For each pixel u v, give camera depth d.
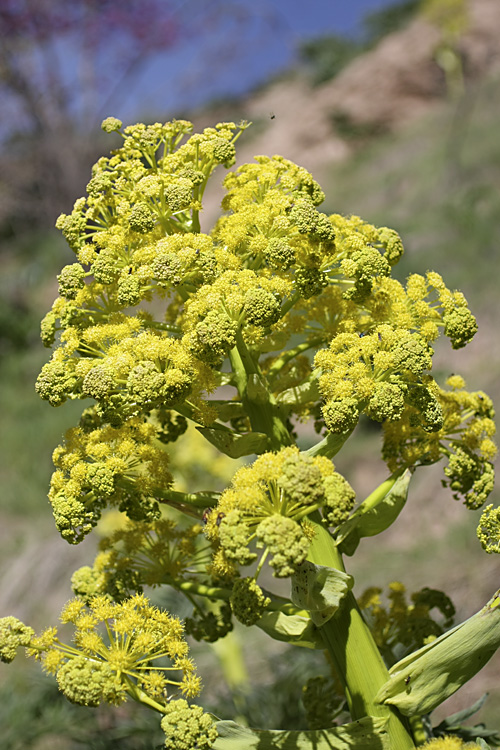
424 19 22.55
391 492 2.31
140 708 5.33
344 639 2.14
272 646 6.51
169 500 2.33
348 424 2.00
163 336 2.12
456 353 10.40
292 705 4.73
